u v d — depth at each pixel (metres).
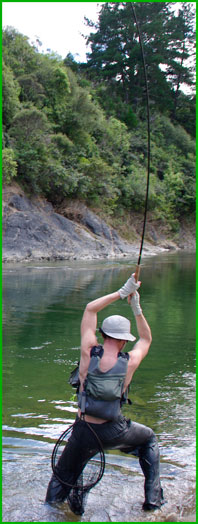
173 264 24.31
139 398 5.16
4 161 24.75
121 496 3.28
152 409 4.84
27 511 3.06
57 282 14.92
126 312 10.14
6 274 17.06
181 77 62.88
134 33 54.66
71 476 3.10
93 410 2.96
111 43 55.97
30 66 33.50
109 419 2.97
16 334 7.89
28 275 16.88
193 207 48.62
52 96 33.56
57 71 33.28
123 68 55.53
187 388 5.51
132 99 56.00
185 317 9.72
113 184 34.75
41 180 28.56
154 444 3.27
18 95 29.98
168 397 5.20
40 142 28.19
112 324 3.08
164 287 14.83
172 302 11.72
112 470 3.65
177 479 3.53
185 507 3.17
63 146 31.27
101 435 3.01
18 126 27.83
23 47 33.47
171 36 58.75
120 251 30.69
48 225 26.12
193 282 16.30
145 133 50.81
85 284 14.48
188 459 3.83
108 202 35.12
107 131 40.16
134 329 8.59
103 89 52.16
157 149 50.34
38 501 3.18
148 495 3.14
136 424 3.20
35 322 8.82
